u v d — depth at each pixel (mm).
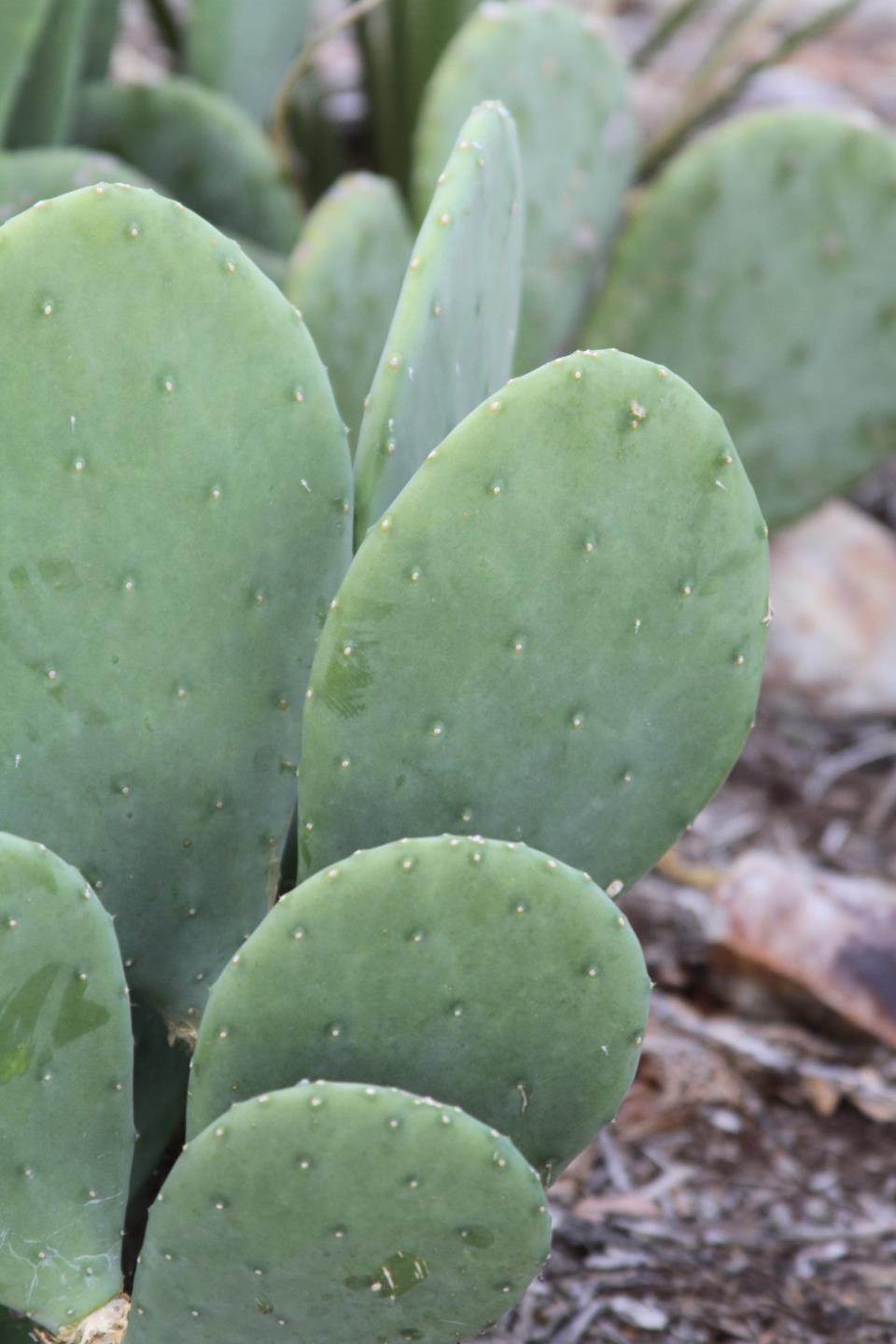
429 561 1704
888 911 2312
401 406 1767
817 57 4840
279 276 2520
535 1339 2012
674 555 1729
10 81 2379
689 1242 2113
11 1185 1722
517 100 2562
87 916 1696
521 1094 1719
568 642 1729
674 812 1785
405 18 3109
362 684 1720
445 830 1753
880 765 3008
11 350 1707
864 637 3080
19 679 1741
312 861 1757
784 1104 2246
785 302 2719
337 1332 1714
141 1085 1837
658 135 3287
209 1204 1665
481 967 1687
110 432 1723
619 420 1701
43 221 1700
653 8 4898
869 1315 2061
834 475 2844
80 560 1732
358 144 3689
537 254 2678
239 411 1739
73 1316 1748
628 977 1699
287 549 1766
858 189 2629
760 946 2285
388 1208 1656
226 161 2723
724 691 1763
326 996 1690
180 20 4125
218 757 1778
